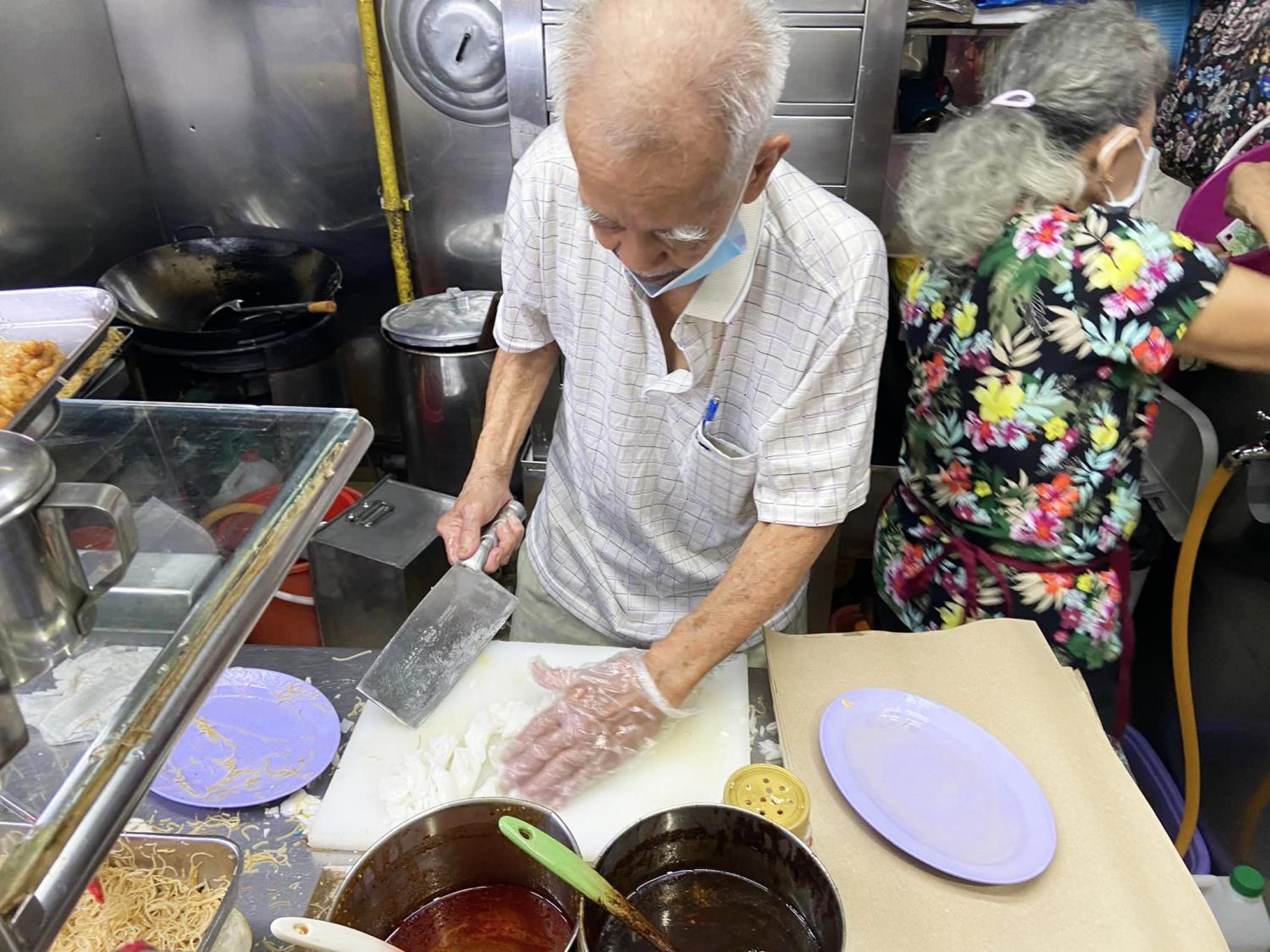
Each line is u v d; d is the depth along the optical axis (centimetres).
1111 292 119
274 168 280
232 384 250
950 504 146
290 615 189
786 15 186
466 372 244
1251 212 140
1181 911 95
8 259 233
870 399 112
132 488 88
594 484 138
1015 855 99
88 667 67
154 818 104
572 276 122
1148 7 193
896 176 215
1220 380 188
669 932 79
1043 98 125
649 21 77
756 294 109
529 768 108
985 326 128
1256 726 165
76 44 247
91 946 81
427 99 259
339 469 92
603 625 150
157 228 288
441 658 122
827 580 236
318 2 253
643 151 78
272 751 110
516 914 82
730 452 121
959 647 127
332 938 64
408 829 77
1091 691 178
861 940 92
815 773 110
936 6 201
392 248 278
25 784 59
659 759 113
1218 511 180
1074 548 139
